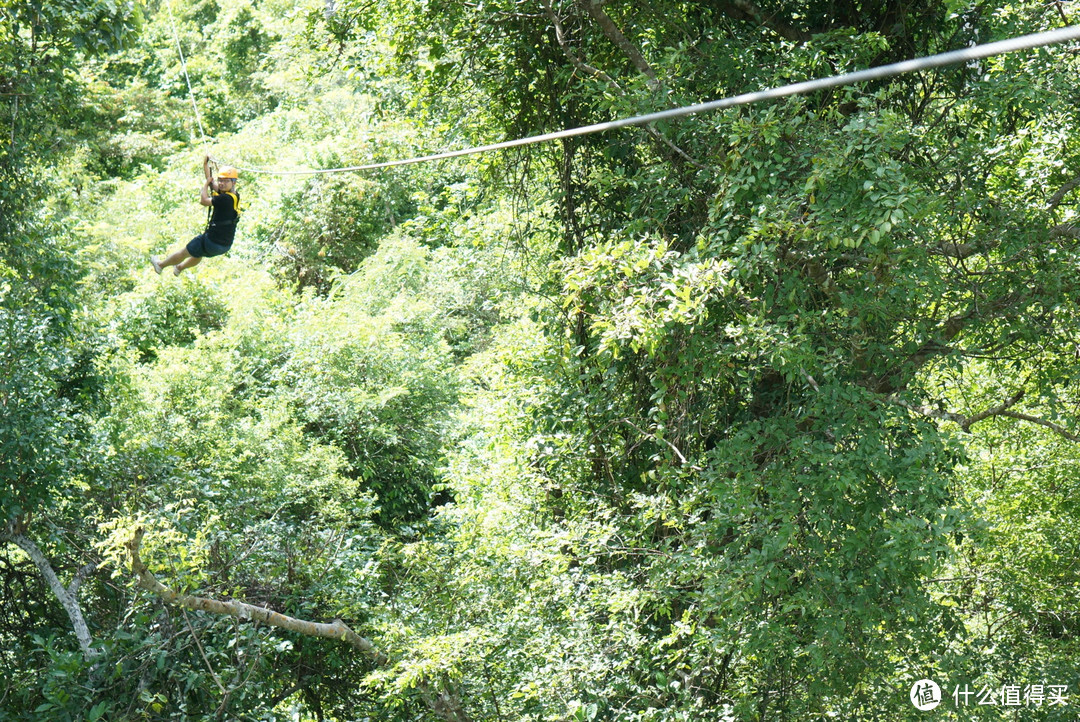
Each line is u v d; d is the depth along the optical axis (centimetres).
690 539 1505
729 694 1509
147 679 1598
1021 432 1866
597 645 1564
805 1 1656
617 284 1322
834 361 1273
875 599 1288
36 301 1912
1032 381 1517
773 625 1288
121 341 2300
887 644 1312
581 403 1662
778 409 1477
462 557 1873
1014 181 1469
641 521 1559
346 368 2978
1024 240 1345
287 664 1930
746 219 1354
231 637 1689
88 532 1805
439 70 1861
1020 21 1430
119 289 3759
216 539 1734
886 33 1594
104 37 1888
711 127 1407
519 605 1683
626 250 1302
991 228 1394
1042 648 1639
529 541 1703
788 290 1325
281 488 2238
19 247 1917
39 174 1961
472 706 1716
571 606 1580
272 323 3188
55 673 1518
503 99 1833
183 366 2703
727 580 1273
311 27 2119
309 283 4469
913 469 1216
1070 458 1831
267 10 5584
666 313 1227
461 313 3956
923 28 1561
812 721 1471
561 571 1661
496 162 1920
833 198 1192
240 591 1688
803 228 1219
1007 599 1666
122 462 1877
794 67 1386
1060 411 1677
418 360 3139
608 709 1562
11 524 1684
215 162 1268
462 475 2106
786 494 1261
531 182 2025
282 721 1692
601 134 1802
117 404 2298
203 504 1873
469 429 3020
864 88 1537
